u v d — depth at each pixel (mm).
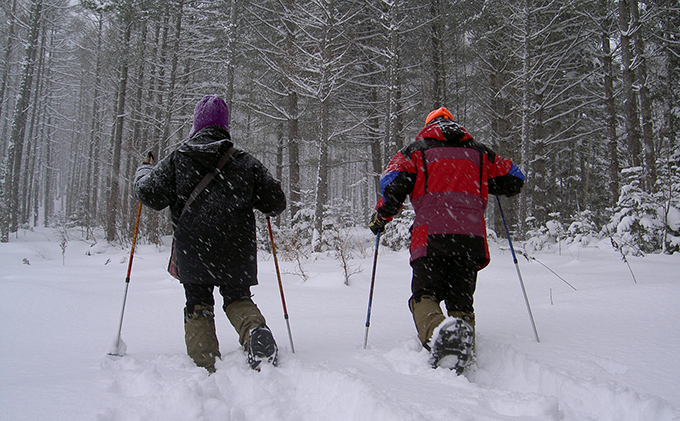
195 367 2086
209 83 16453
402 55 14195
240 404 1719
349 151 18734
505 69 15250
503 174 2523
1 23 23953
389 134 11391
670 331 2598
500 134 15836
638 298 3395
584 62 16219
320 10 12109
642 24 11445
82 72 30562
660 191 8320
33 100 27016
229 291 2305
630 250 7324
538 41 13312
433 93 14461
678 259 6262
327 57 11562
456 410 1469
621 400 1577
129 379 1872
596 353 2227
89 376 1925
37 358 2301
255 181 2412
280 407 1646
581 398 1709
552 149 16844
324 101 11852
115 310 3539
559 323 2955
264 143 19312
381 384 1757
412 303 2322
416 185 2416
